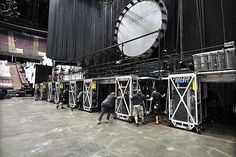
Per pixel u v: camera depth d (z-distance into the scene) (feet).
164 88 34.81
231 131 22.65
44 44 127.13
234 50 20.30
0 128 23.15
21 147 16.14
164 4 41.83
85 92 40.34
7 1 91.15
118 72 49.60
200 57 23.30
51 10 75.46
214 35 33.91
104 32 66.95
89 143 17.39
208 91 32.60
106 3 67.10
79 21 74.33
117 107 31.01
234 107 30.07
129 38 50.57
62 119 29.71
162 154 14.74
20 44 115.85
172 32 41.93
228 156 14.37
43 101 63.36
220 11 33.32
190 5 38.34
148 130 22.86
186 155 14.55
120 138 19.15
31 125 24.99
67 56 71.92
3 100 65.41
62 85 53.21
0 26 112.16
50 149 15.66
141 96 26.55
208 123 27.89
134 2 50.47
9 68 98.73
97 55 62.85
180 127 23.67
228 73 20.54
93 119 30.04
